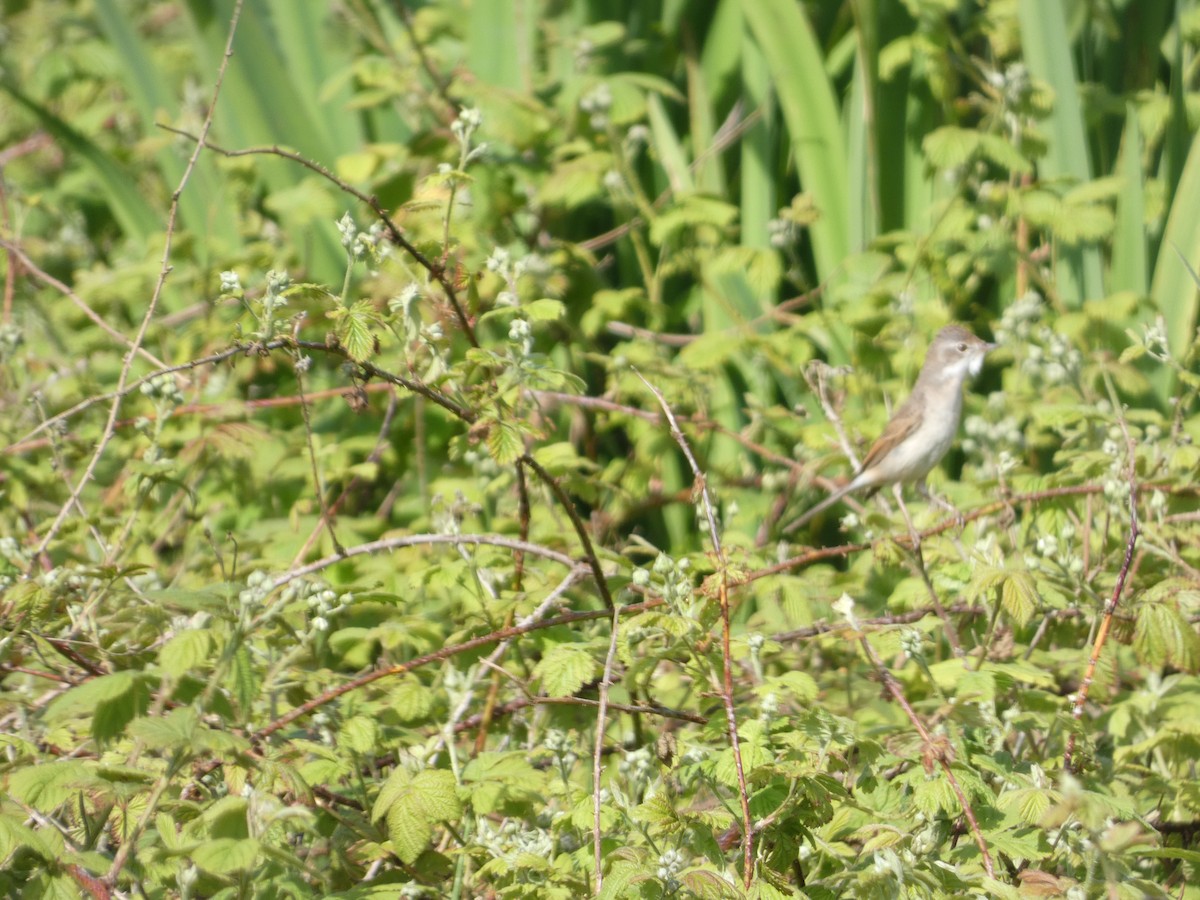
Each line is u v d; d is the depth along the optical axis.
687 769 6.46
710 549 8.18
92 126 16.50
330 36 14.43
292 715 6.99
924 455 10.72
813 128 13.40
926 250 12.35
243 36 13.53
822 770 5.94
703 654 6.52
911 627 7.14
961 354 10.79
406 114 14.21
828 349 12.57
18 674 7.85
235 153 7.78
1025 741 7.89
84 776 5.52
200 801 6.90
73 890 5.31
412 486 12.02
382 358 11.09
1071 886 5.88
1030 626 9.16
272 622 7.18
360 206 13.07
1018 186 13.64
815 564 11.16
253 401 11.80
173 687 5.62
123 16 14.48
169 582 9.56
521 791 6.48
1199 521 8.95
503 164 12.94
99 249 16.06
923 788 6.09
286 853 5.16
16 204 13.55
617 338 13.85
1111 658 8.09
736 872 6.01
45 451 11.12
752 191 13.91
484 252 12.27
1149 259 13.20
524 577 8.71
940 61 13.14
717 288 13.27
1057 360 10.39
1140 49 14.43
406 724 7.77
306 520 10.12
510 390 8.18
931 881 5.60
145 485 8.05
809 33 13.20
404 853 6.02
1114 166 14.18
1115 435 9.27
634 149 13.32
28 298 13.25
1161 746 7.76
